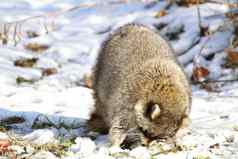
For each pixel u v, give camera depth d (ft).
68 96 44.06
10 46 58.80
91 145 30.66
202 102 41.73
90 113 37.83
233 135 33.04
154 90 31.35
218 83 48.26
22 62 54.08
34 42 59.72
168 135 30.96
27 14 66.59
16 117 37.83
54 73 52.49
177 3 61.98
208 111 40.14
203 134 33.63
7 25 62.69
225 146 31.42
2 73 50.01
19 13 66.80
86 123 37.01
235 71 49.93
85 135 35.04
